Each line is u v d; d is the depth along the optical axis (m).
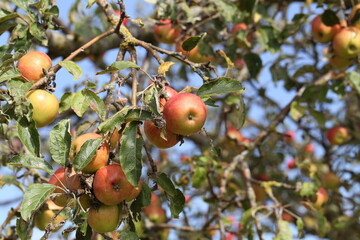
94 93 1.46
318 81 2.37
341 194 2.71
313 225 2.62
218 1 2.15
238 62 2.55
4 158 1.95
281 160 2.80
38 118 1.50
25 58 1.54
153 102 1.40
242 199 2.29
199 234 2.37
